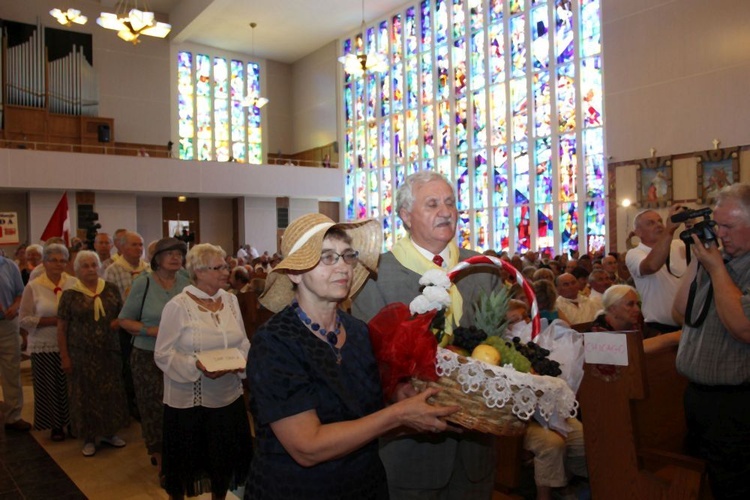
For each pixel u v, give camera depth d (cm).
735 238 204
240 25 1852
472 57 1539
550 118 1346
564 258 1073
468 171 1548
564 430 205
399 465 189
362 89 1892
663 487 215
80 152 1617
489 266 215
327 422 139
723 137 1028
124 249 472
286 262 143
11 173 1476
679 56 1085
